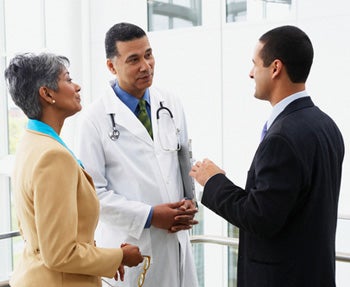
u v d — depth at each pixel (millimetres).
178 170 2094
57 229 1311
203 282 3158
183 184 2111
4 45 5051
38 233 1323
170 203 1955
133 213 1887
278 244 1505
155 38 3490
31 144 1395
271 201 1414
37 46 4570
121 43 1929
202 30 3236
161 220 1916
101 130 1970
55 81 1448
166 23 3459
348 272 2482
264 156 1442
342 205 2598
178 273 2066
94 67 3902
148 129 2047
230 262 3051
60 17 4074
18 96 1451
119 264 1471
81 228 1429
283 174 1415
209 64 3217
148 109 2076
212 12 3178
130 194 1960
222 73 3152
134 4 3621
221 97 3166
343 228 2398
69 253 1332
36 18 4566
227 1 3125
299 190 1440
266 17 2930
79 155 1948
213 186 1576
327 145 1517
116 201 1899
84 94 3955
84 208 1428
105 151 1968
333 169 1553
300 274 1486
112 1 3742
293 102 1528
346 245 2391
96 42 3871
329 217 1523
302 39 1516
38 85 1435
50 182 1312
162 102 2094
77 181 1385
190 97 3336
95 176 1933
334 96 2633
